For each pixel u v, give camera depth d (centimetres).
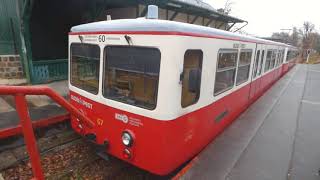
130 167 506
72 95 510
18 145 552
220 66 472
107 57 403
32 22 1095
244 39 590
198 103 411
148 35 342
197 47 375
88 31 431
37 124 586
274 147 510
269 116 711
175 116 355
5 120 589
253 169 423
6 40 987
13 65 999
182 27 342
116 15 1312
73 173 479
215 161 439
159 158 360
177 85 345
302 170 429
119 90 396
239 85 623
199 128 437
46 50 1177
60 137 609
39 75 1032
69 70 509
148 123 359
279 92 1080
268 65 1033
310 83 1424
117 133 405
